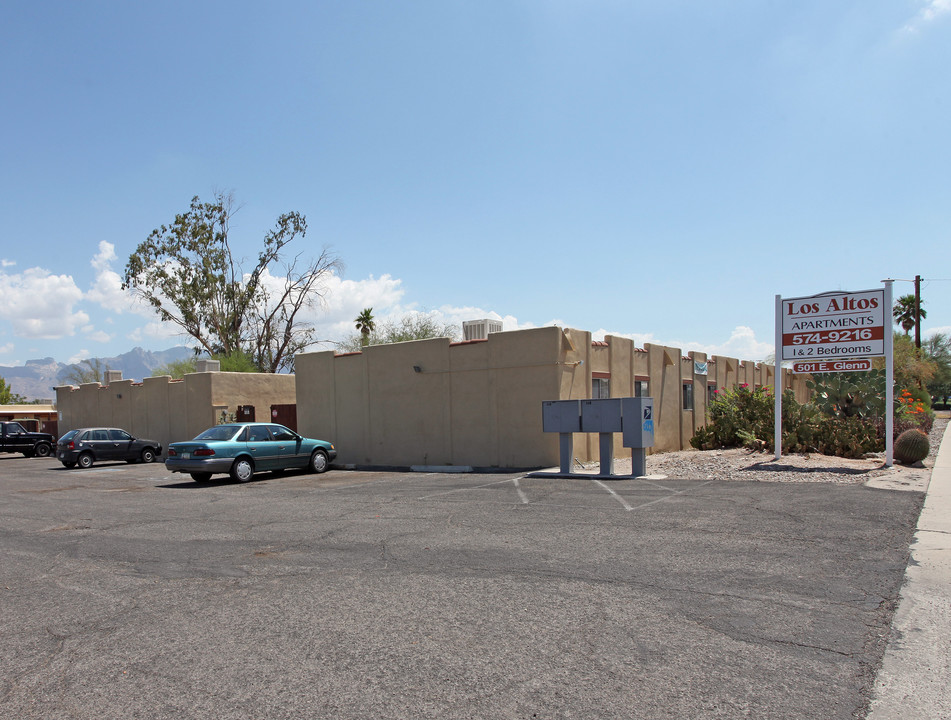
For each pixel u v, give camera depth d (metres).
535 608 6.10
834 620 5.58
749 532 8.70
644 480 14.28
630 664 4.84
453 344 20.94
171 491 17.02
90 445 27.14
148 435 33.69
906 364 35.59
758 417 19.67
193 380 30.67
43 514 13.42
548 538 8.88
